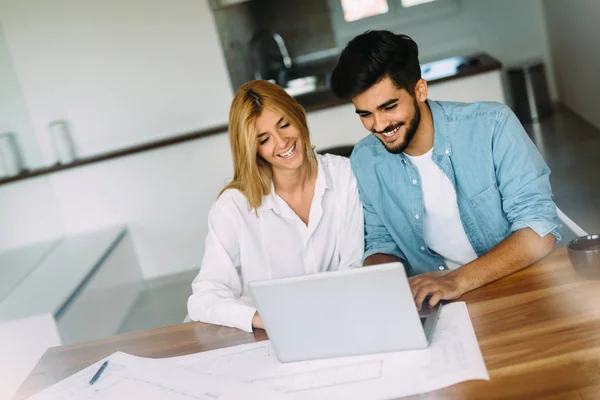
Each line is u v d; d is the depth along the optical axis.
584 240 1.78
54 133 4.52
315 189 2.33
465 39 6.28
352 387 1.54
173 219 4.72
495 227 2.23
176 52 4.57
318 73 5.91
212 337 1.94
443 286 1.82
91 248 4.35
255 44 6.10
